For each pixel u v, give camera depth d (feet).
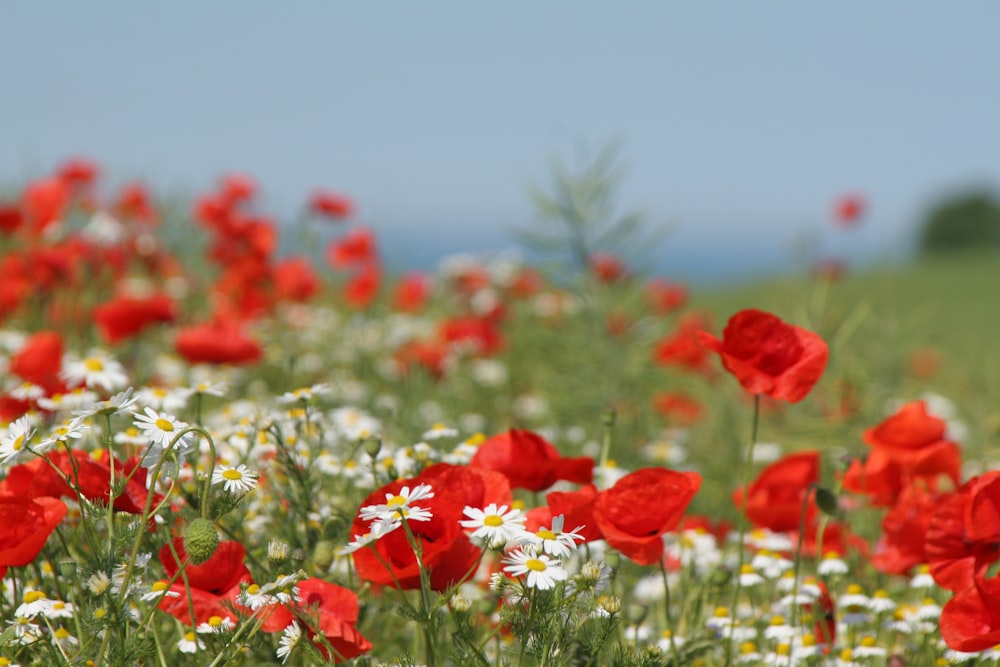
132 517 7.56
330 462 8.32
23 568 7.76
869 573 8.54
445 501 7.52
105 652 7.47
